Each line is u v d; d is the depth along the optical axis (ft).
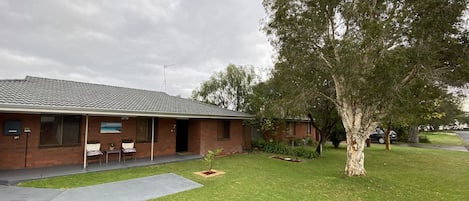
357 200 22.59
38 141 30.89
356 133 31.96
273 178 29.76
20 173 27.32
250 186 25.68
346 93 29.17
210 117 44.24
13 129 29.12
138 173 30.63
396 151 62.13
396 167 40.04
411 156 53.36
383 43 26.48
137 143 40.24
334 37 31.71
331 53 32.04
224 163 39.40
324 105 48.21
